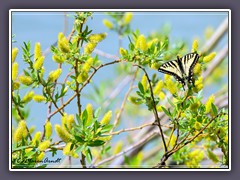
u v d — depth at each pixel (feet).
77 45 8.03
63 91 8.11
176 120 8.04
